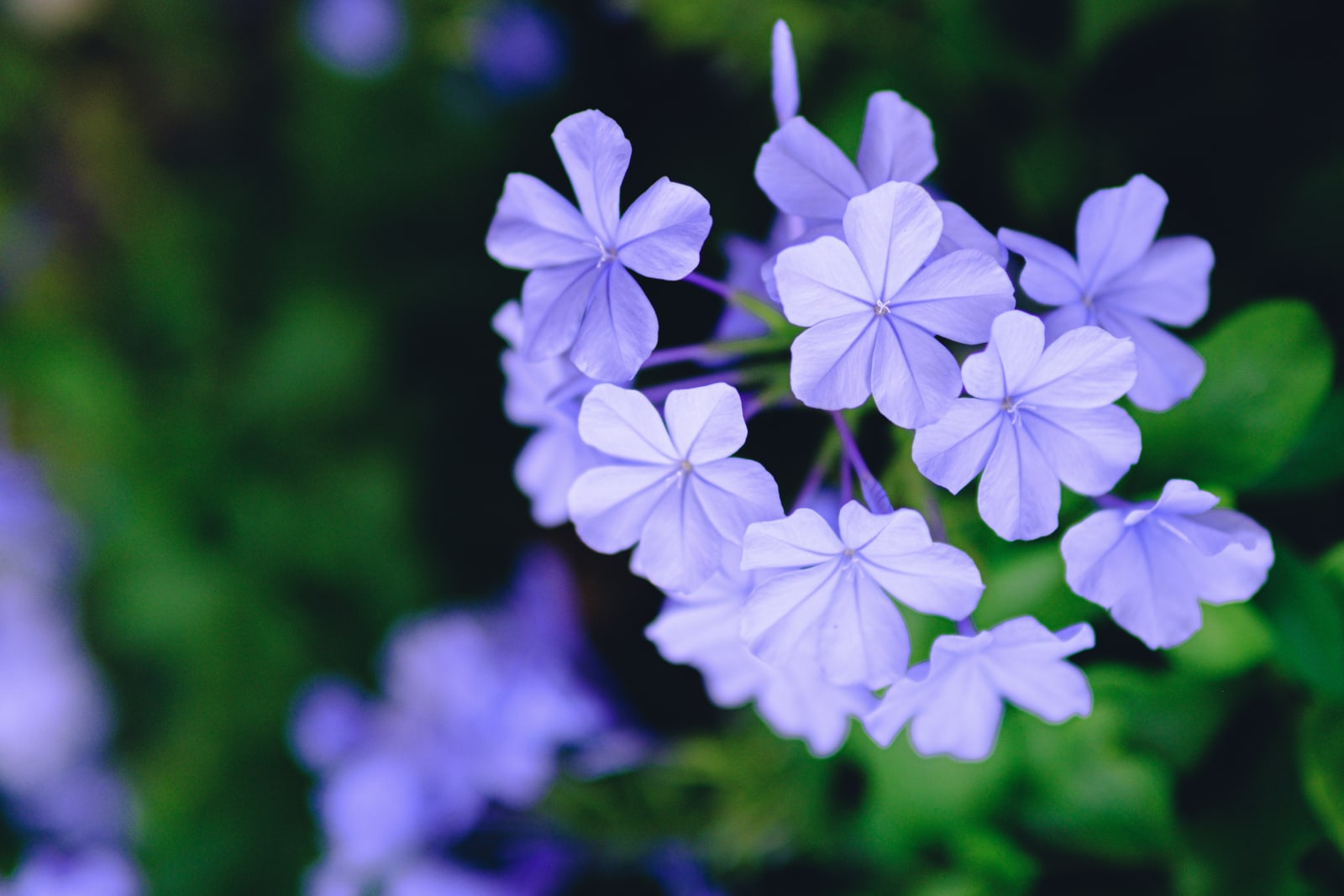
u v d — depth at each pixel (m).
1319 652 0.31
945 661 0.29
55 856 0.43
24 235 0.61
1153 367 0.30
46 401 0.54
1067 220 0.36
